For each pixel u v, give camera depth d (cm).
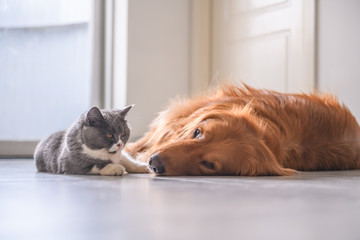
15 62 445
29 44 450
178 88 483
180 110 263
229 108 238
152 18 468
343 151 249
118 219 98
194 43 488
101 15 480
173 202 122
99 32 479
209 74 493
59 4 460
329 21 375
